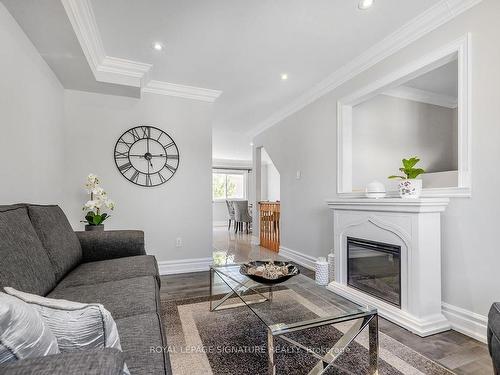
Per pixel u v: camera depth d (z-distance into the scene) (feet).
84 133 9.93
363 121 10.74
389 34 7.51
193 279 10.16
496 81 5.58
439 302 6.29
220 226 31.76
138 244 7.06
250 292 5.81
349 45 8.09
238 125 17.03
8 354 1.54
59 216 6.13
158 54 8.64
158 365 2.53
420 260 6.10
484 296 5.79
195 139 11.61
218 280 9.92
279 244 15.12
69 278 5.08
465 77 6.06
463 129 6.12
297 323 4.02
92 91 9.93
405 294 6.44
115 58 8.85
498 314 3.22
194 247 11.53
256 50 8.39
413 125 11.59
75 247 6.02
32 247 4.23
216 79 10.50
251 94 11.97
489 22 5.68
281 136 14.61
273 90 11.51
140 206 10.71
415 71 7.23
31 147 6.77
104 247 6.75
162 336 3.09
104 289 4.43
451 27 6.36
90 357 1.55
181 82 10.80
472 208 6.01
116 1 6.17
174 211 11.24
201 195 11.69
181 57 8.83
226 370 4.66
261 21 6.97
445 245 6.57
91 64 8.16
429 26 6.79
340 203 8.41
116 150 10.36
